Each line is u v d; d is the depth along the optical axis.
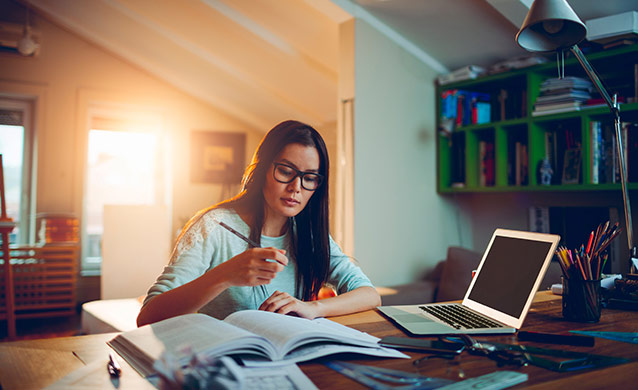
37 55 4.73
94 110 5.10
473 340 0.93
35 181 4.77
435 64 3.17
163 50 4.44
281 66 3.70
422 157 3.09
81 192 4.91
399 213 2.95
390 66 2.92
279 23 3.21
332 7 2.71
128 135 5.28
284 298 1.12
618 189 2.27
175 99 5.37
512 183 2.80
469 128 2.94
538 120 2.57
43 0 4.36
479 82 2.90
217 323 0.87
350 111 2.76
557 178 2.59
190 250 1.27
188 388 0.51
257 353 0.78
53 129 4.82
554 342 0.96
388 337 0.96
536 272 1.07
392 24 2.86
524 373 0.76
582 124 2.39
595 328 1.10
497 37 2.70
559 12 1.38
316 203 1.40
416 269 3.03
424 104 3.11
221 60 4.11
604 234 1.17
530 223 2.94
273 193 1.29
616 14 2.26
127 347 0.85
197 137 5.45
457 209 3.28
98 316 2.49
